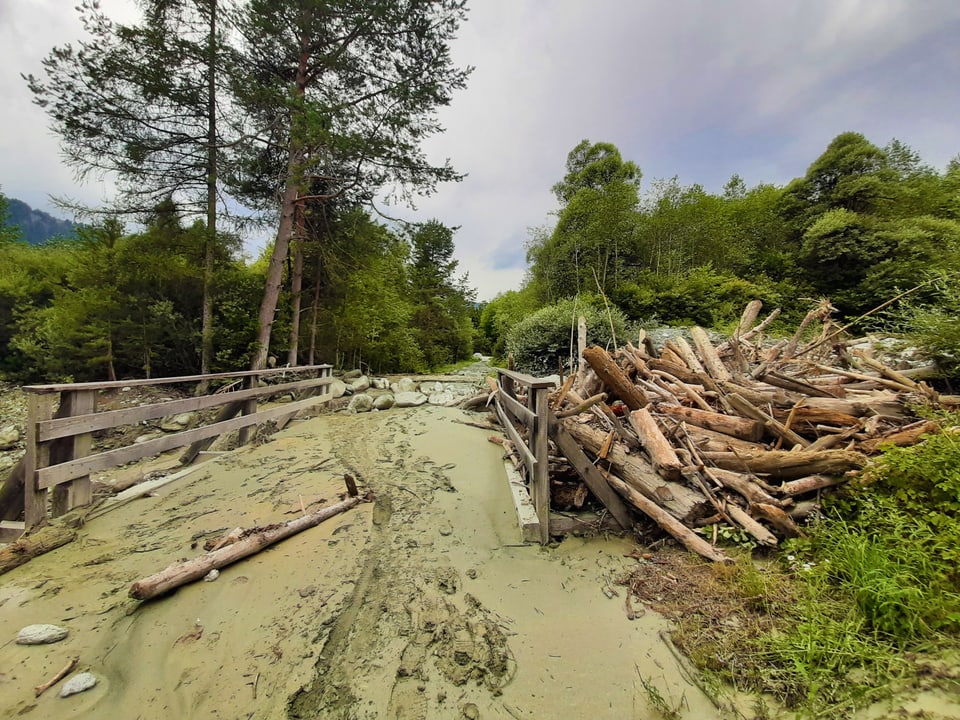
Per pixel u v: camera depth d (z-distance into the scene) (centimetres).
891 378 383
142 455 375
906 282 1146
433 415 734
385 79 880
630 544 273
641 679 161
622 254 1536
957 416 268
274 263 845
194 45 721
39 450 292
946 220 1296
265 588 228
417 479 407
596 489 296
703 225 1495
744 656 164
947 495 204
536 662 174
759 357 551
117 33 677
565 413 344
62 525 294
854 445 279
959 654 147
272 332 991
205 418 678
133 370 803
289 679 167
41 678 168
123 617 206
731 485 269
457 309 2331
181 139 764
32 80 639
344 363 1262
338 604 215
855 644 156
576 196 1694
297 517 313
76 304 697
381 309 1284
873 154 1614
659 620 195
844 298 1270
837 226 1337
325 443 545
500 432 605
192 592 224
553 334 931
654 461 284
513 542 282
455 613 207
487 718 148
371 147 812
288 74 881
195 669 172
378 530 300
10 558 252
